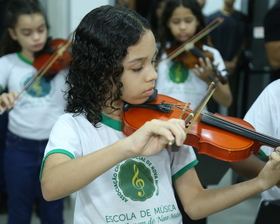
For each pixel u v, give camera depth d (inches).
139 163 43.3
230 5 118.6
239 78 123.2
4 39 86.7
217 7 144.1
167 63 87.7
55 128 41.5
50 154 38.9
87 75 42.2
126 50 39.8
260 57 121.4
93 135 42.5
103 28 40.5
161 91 85.8
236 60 121.1
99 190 41.8
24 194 82.0
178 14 86.4
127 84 41.3
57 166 36.7
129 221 41.4
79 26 42.7
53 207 84.5
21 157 81.9
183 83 85.6
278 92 51.5
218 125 45.5
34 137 82.0
